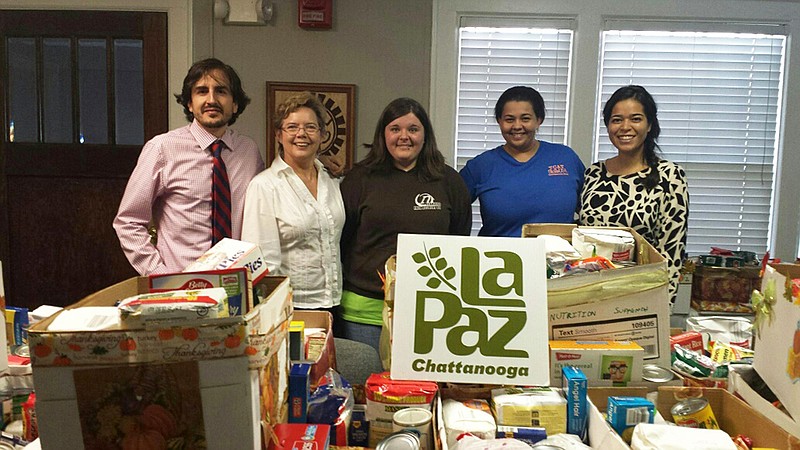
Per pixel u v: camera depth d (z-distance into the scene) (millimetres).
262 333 783
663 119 3104
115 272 3068
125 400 727
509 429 995
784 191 3131
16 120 3004
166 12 2938
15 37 2953
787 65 3049
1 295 1040
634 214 2016
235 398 737
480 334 1109
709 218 3178
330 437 999
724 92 3078
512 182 2277
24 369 1132
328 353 1195
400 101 2006
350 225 2051
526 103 2252
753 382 1081
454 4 2982
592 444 994
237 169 2078
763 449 938
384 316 1271
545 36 3020
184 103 2084
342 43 3004
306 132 1894
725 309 2693
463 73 3045
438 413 1035
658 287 1156
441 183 2041
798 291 919
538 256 1165
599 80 3053
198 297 747
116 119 3012
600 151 3105
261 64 3004
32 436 1044
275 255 1874
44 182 3031
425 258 1174
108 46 2951
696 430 921
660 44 3031
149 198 1961
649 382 1109
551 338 1158
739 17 3012
